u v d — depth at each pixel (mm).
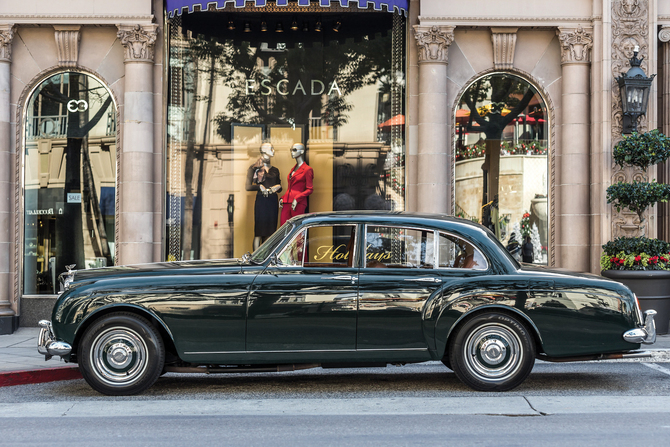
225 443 5141
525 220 12695
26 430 5539
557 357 7008
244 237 12992
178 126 12625
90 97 12305
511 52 12430
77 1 11883
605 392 7008
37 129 12289
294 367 7043
